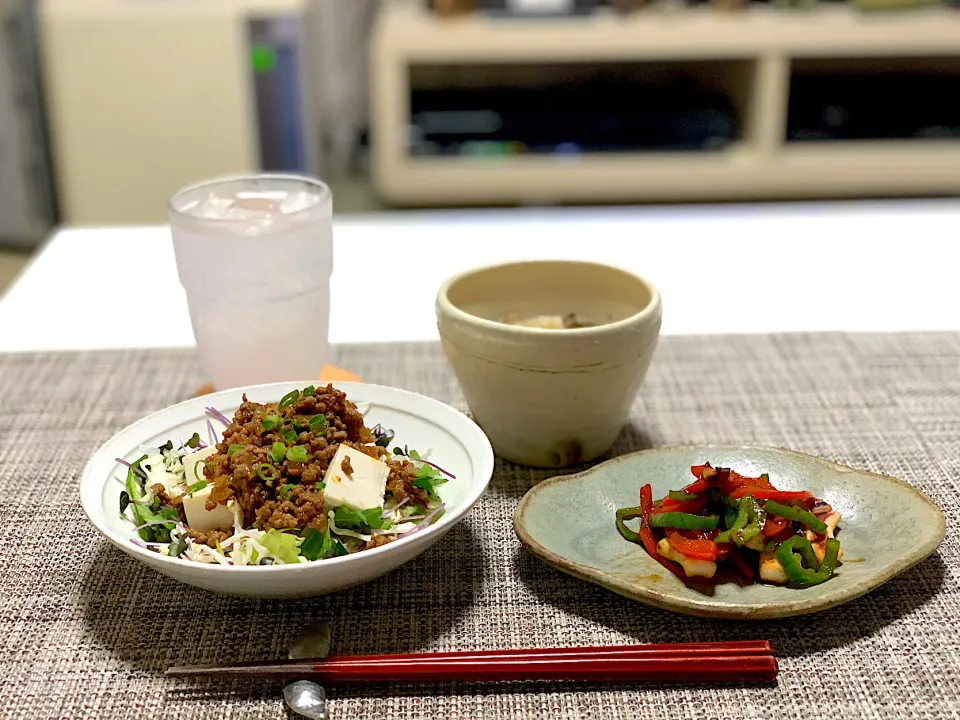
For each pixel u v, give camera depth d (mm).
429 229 1535
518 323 918
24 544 768
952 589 692
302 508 660
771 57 2904
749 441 902
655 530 723
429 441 798
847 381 1013
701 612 626
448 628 667
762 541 673
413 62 3037
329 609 687
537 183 3037
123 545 619
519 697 608
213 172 2832
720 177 3029
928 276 1300
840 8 3148
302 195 955
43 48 2723
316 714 583
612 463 791
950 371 1028
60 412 973
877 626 658
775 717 587
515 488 836
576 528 735
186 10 2654
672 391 1003
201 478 704
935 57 3297
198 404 808
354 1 3525
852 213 1574
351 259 1410
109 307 1244
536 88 3422
